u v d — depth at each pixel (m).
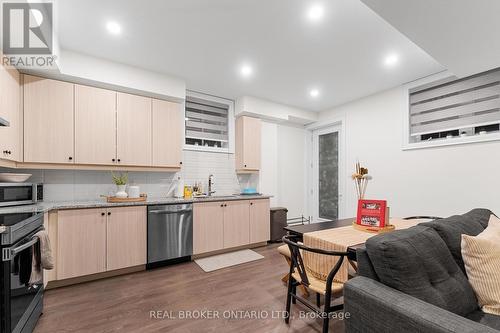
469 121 2.89
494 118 2.71
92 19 2.09
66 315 1.95
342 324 1.82
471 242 1.35
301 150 5.30
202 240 3.31
